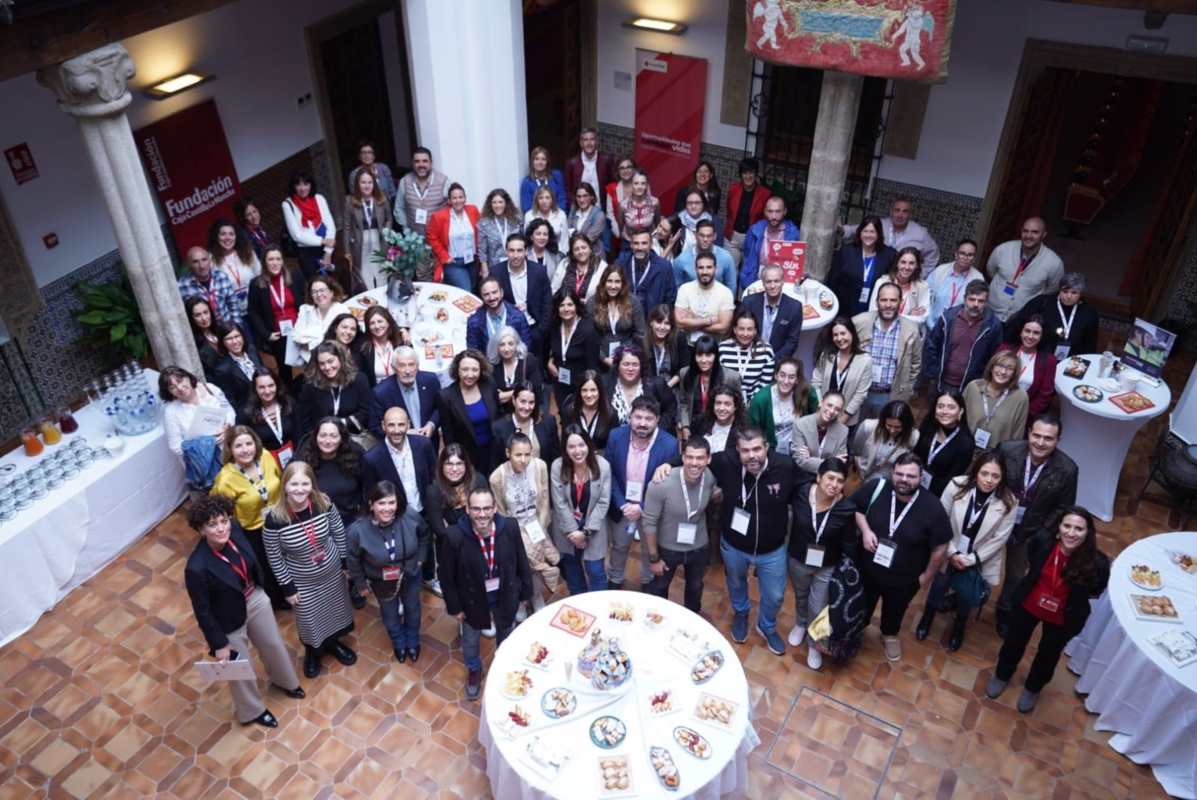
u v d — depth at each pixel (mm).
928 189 10031
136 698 5668
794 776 5180
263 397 6168
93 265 8219
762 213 9016
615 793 4137
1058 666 5871
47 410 7980
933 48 6781
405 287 7508
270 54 9930
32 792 5113
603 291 6852
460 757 5312
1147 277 9461
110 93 5836
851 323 6301
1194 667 4875
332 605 5555
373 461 5656
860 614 5422
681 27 10602
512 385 6527
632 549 6805
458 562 5035
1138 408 6438
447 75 9047
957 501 5438
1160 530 6953
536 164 9344
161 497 6926
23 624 6070
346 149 11703
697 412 6301
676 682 4672
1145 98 13375
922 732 5445
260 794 5102
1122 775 5184
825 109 7590
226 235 7695
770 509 5312
